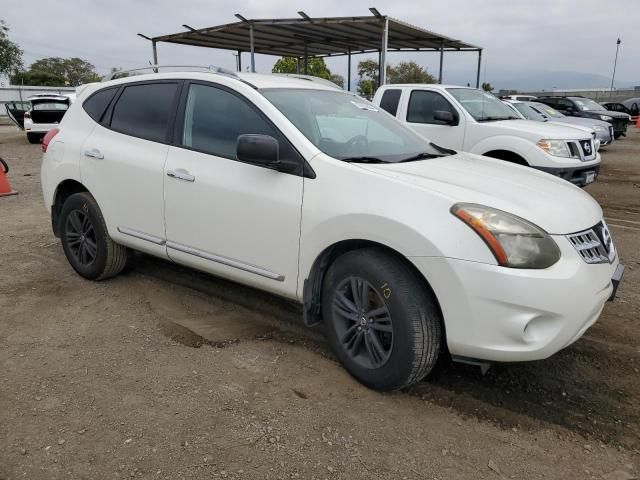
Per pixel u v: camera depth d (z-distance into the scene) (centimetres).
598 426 286
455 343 276
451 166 355
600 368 344
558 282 261
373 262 293
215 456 254
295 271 328
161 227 398
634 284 491
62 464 247
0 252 561
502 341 267
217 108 373
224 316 408
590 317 284
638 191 1027
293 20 1281
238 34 1510
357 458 256
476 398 308
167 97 405
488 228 264
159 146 398
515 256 262
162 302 431
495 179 329
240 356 348
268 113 344
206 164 366
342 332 321
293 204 321
